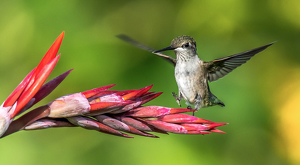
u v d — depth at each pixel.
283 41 10.02
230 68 6.54
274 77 9.89
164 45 9.88
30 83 2.43
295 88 9.59
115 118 2.90
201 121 2.92
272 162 8.84
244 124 8.74
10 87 8.54
